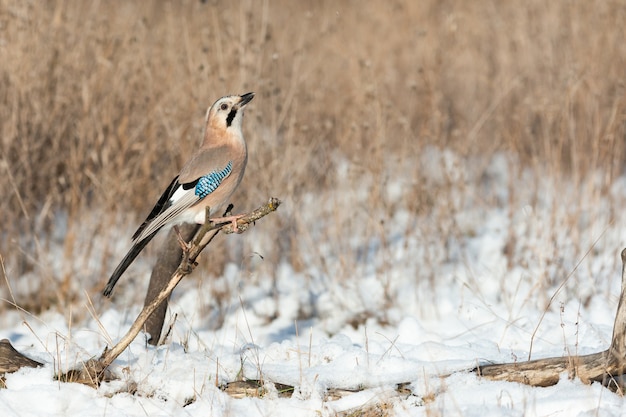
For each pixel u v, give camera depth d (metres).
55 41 14.58
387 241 13.91
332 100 16.88
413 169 15.34
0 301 12.34
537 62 17.75
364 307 12.09
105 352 8.02
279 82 15.70
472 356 8.65
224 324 11.79
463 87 18.33
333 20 19.55
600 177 15.08
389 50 18.84
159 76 15.00
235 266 13.38
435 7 20.78
